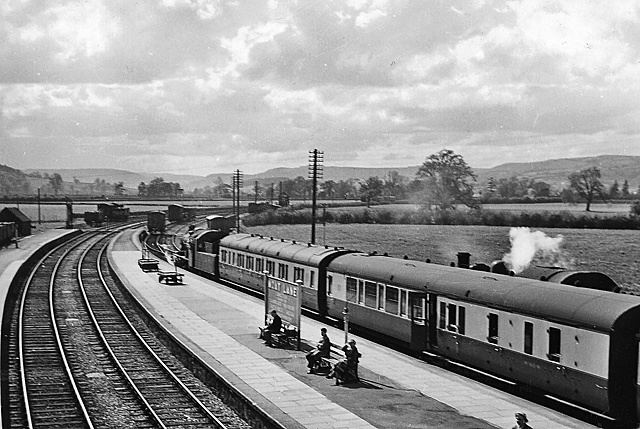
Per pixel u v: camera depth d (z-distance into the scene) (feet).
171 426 67.51
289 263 131.95
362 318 104.53
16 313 135.33
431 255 215.10
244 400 71.72
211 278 186.80
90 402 75.97
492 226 288.92
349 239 258.98
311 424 62.85
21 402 76.48
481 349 77.71
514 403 70.13
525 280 77.20
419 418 64.90
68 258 239.91
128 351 102.68
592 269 180.65
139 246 281.95
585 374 62.49
